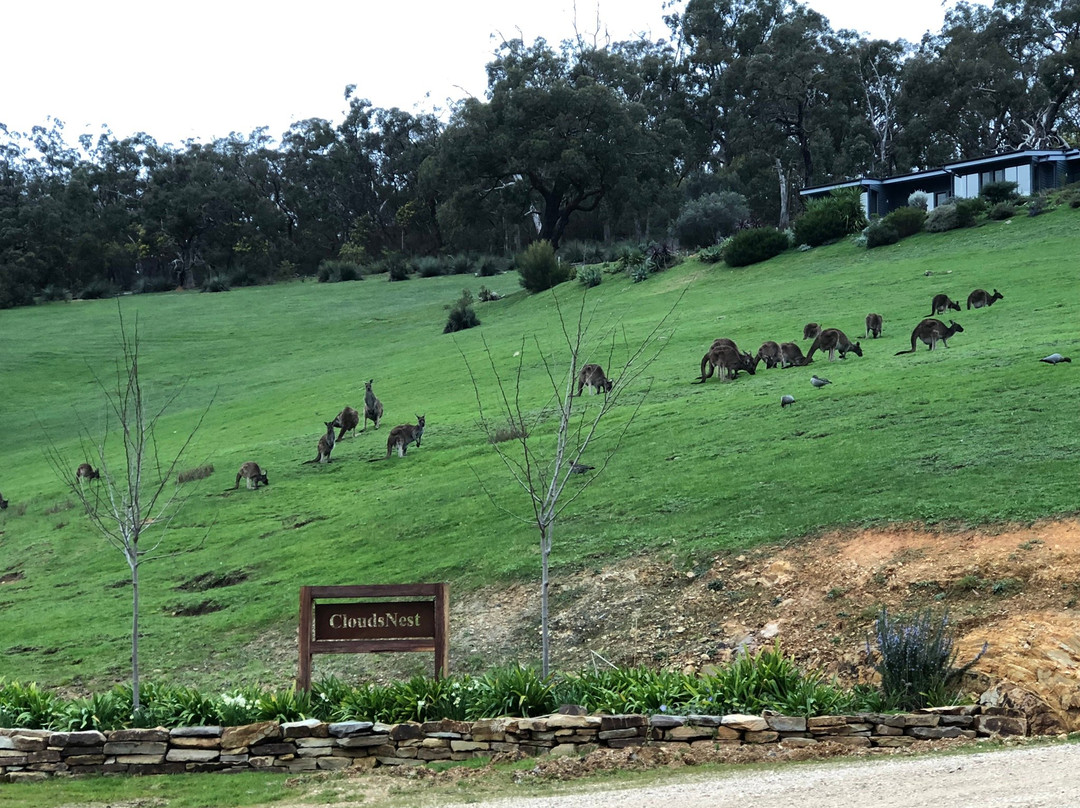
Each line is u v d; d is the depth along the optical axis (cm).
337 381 5216
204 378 6244
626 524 2050
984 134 11675
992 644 1302
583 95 9631
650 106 12712
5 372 6825
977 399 2362
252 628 1981
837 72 11075
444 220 10631
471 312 6544
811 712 1190
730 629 1561
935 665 1246
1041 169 7281
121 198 14238
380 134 14600
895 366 3027
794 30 11262
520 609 1809
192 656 1889
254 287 11312
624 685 1299
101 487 3541
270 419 4472
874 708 1217
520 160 9738
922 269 5103
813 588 1588
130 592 2358
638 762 1101
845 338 3391
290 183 14675
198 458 3759
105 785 1116
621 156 9925
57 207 12456
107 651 1955
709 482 2173
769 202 12262
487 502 2428
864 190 7988
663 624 1630
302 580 2191
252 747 1175
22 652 2006
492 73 10312
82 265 12406
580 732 1167
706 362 3400
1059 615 1323
